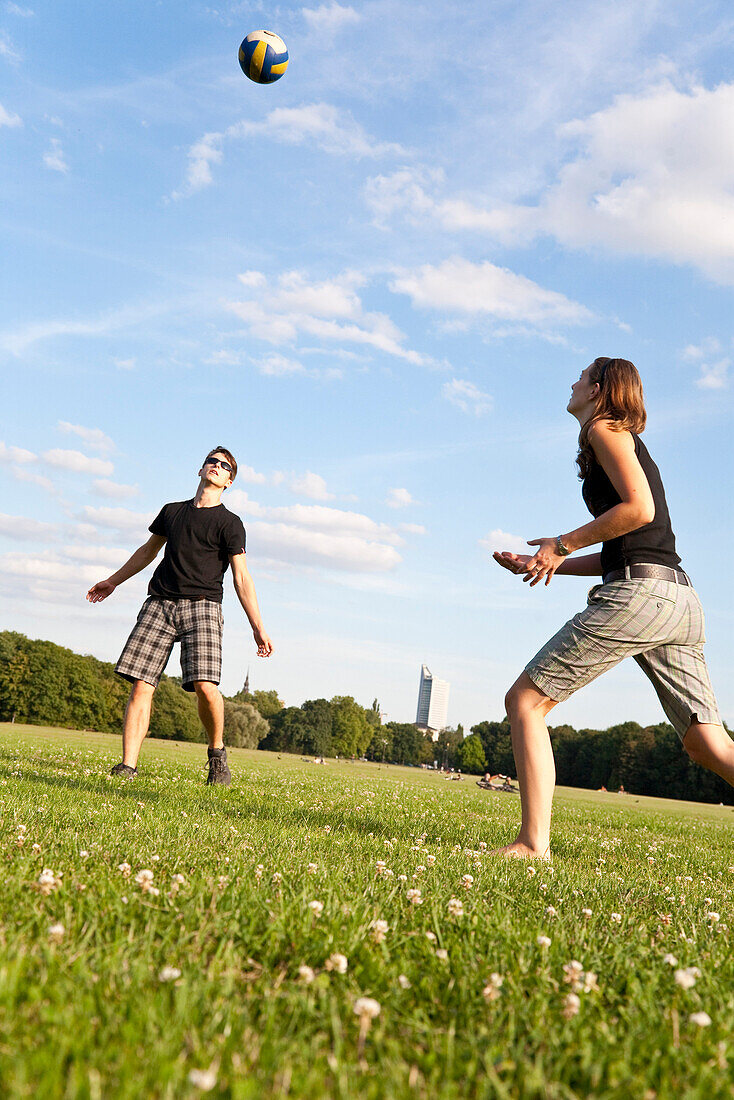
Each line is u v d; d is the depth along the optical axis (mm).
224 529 7891
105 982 1674
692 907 3584
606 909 3252
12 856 2963
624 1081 1456
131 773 7836
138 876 2455
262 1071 1349
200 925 2184
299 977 1897
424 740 176625
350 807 7480
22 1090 1171
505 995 1902
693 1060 1603
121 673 7875
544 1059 1561
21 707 97125
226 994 1675
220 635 8070
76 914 2186
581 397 4699
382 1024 1646
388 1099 1298
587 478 4699
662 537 4453
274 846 3947
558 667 4500
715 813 25734
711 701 4418
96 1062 1308
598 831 8680
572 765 106688
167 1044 1384
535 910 2969
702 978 2205
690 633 4398
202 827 4461
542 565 4469
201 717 8164
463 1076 1473
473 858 4266
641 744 95812
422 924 2482
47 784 6312
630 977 2115
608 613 4332
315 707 146500
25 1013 1477
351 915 2426
